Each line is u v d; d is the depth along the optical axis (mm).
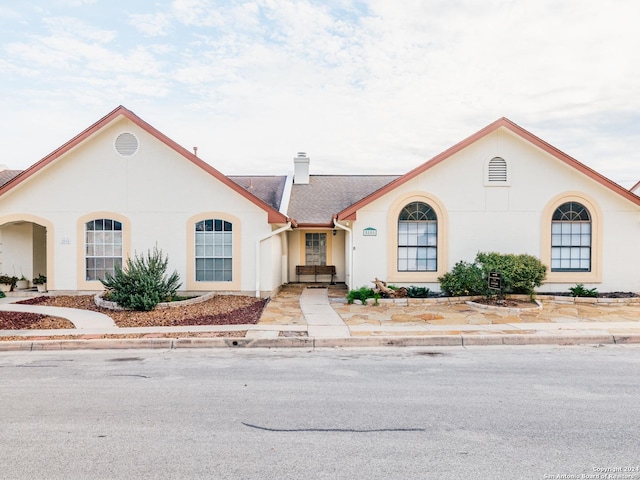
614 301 13766
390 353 8836
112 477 4094
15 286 16531
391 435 4965
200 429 5156
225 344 9477
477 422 5309
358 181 22891
